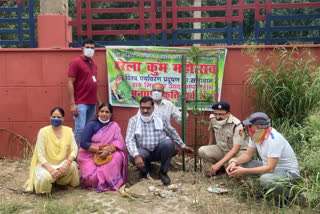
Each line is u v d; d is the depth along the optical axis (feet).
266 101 17.35
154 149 15.03
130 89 18.06
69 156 14.03
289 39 18.85
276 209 11.80
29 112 18.30
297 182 11.67
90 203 12.59
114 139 14.80
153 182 14.49
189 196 13.17
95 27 38.60
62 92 18.19
